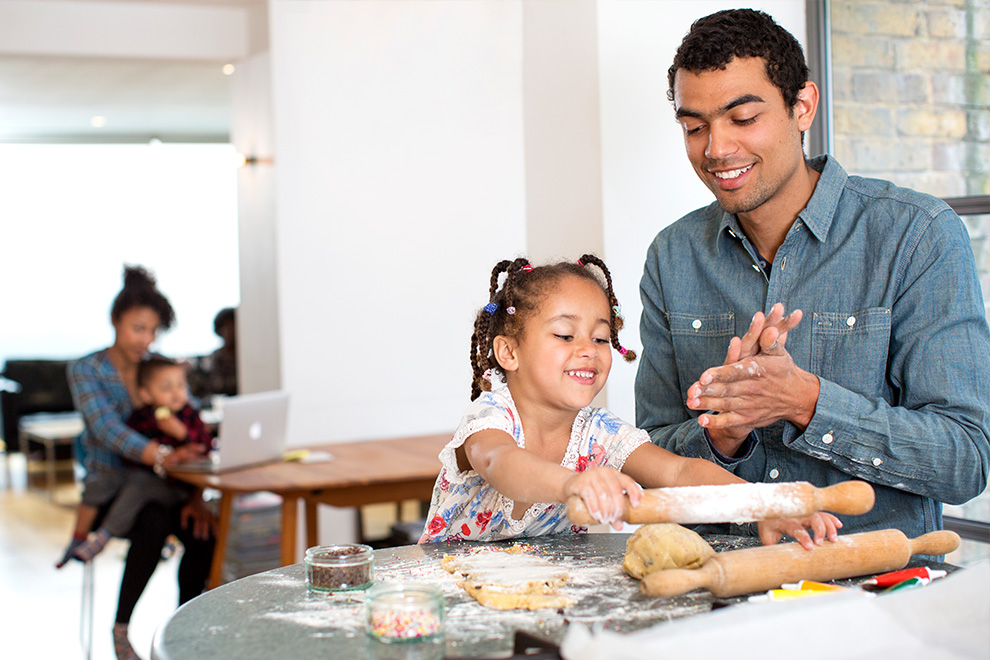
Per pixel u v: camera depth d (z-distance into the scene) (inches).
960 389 50.8
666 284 63.4
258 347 173.2
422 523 143.2
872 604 34.6
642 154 86.4
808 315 56.8
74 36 179.2
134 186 379.2
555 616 40.0
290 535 109.7
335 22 148.3
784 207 56.6
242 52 183.3
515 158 155.3
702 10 87.9
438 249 153.1
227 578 134.5
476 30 152.3
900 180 88.9
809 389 49.4
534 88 97.3
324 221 148.9
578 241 90.0
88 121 336.5
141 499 123.7
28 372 313.1
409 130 151.2
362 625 39.5
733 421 49.5
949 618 34.4
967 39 84.4
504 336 60.0
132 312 134.4
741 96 50.8
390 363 152.3
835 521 44.1
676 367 63.9
